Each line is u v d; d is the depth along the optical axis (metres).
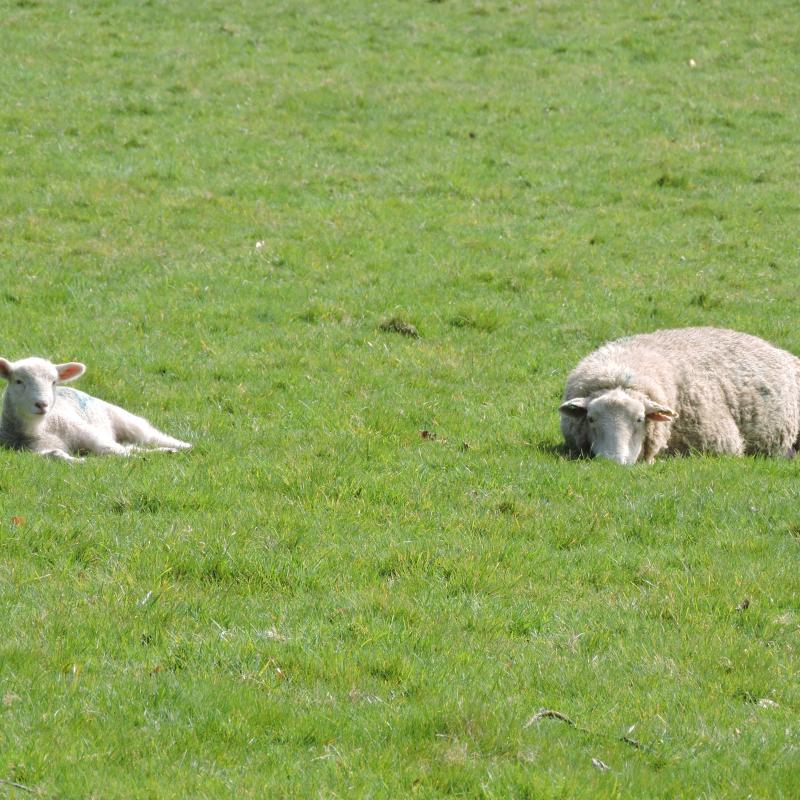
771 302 24.95
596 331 23.05
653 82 39.50
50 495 13.45
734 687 10.41
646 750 9.26
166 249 26.12
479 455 16.38
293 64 39.72
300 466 14.95
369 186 30.95
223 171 31.33
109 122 33.88
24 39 40.12
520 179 31.72
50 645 9.89
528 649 10.80
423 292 24.62
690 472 16.06
